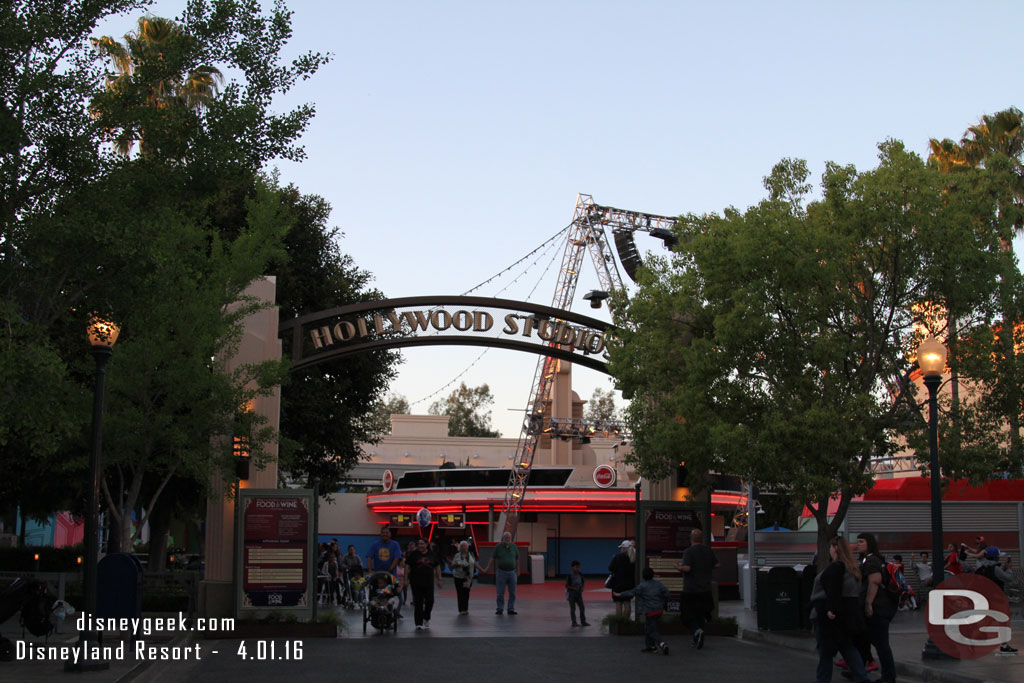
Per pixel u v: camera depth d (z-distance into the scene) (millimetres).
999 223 18969
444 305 21969
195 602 20266
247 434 18625
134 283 13273
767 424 17484
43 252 12219
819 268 17922
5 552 28547
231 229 31078
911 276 18188
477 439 70062
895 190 17828
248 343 19719
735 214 20172
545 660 14844
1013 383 18203
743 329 18016
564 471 49188
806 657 15570
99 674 12516
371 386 34344
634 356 20594
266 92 14133
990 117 38375
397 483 54750
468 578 23406
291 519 18406
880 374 18828
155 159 13492
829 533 18719
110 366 17781
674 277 20672
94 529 13211
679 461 19312
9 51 12398
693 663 14656
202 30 13805
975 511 26688
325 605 26266
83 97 12812
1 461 21250
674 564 19312
